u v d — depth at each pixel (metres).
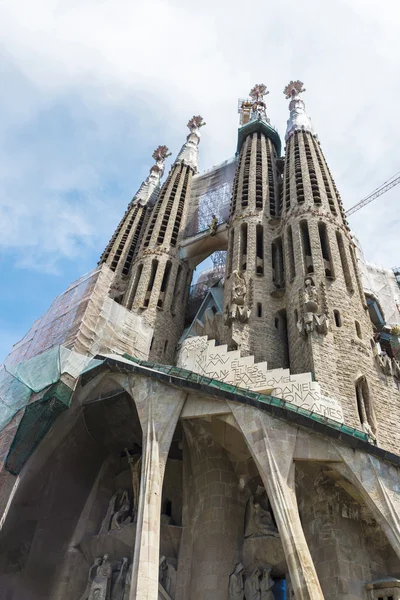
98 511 32.28
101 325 38.28
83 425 32.88
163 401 27.92
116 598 27.38
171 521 29.73
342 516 23.95
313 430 24.38
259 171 59.31
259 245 50.31
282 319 41.62
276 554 25.42
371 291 55.56
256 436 24.47
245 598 24.59
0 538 29.30
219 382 27.83
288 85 74.38
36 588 29.50
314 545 23.88
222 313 45.34
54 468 31.89
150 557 21.88
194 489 29.09
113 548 29.56
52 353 32.53
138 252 60.72
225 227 58.91
